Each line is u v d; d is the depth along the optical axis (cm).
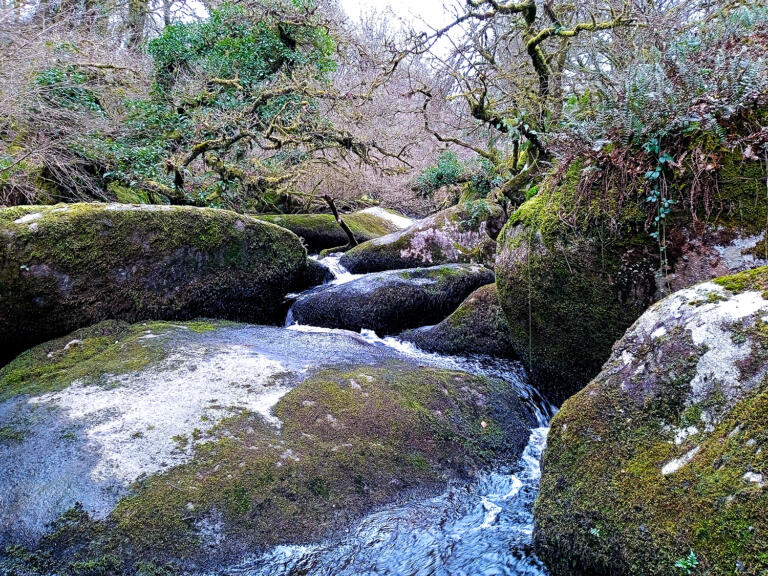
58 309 415
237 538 229
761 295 186
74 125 665
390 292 586
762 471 144
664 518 160
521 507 273
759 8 328
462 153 1334
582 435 206
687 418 178
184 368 346
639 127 279
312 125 907
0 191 601
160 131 886
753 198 256
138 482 243
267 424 294
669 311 211
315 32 1041
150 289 471
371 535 243
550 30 621
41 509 228
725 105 256
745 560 135
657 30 406
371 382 354
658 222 281
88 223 431
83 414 289
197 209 512
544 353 383
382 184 1311
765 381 162
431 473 294
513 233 380
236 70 970
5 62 565
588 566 182
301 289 706
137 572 210
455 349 502
